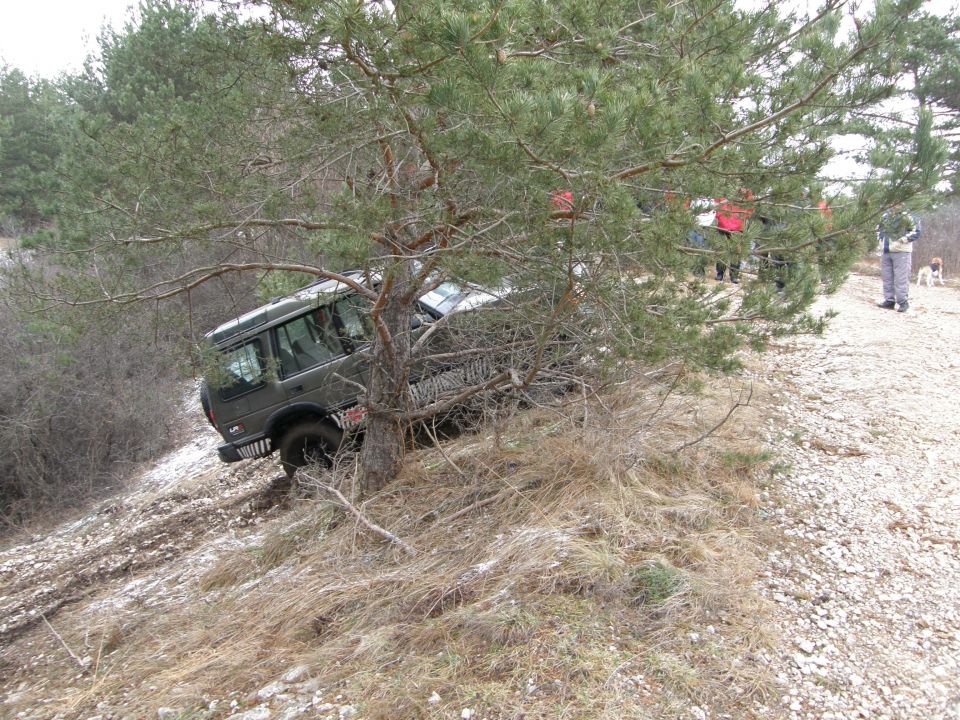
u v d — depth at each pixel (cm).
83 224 504
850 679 321
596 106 328
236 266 509
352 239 402
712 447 524
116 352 1093
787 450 552
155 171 500
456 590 404
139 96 698
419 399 645
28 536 993
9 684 527
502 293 482
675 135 338
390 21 369
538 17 397
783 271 425
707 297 453
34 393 1037
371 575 469
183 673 429
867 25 335
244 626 467
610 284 406
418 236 504
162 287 580
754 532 442
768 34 445
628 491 454
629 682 314
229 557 605
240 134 528
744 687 313
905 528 447
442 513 523
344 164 507
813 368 757
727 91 371
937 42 1092
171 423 1215
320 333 707
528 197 383
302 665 386
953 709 302
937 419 603
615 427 518
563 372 559
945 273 1573
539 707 304
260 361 708
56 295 512
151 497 946
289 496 734
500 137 338
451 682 329
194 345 609
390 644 378
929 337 866
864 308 1072
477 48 306
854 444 564
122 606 607
